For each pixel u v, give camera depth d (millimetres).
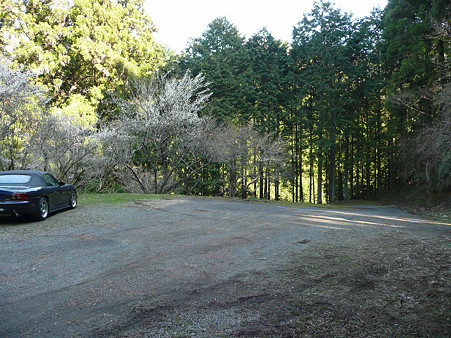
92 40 33031
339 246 7121
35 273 5320
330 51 37062
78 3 32625
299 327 3408
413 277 4910
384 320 3541
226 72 34438
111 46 34500
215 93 35031
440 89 20516
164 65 35000
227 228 9453
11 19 30531
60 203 11508
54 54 32000
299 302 4039
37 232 8523
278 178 29484
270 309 3854
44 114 19688
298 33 40094
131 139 23844
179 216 11633
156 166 25859
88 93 33562
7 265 5758
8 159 19000
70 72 34406
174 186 27766
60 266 5703
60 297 4332
